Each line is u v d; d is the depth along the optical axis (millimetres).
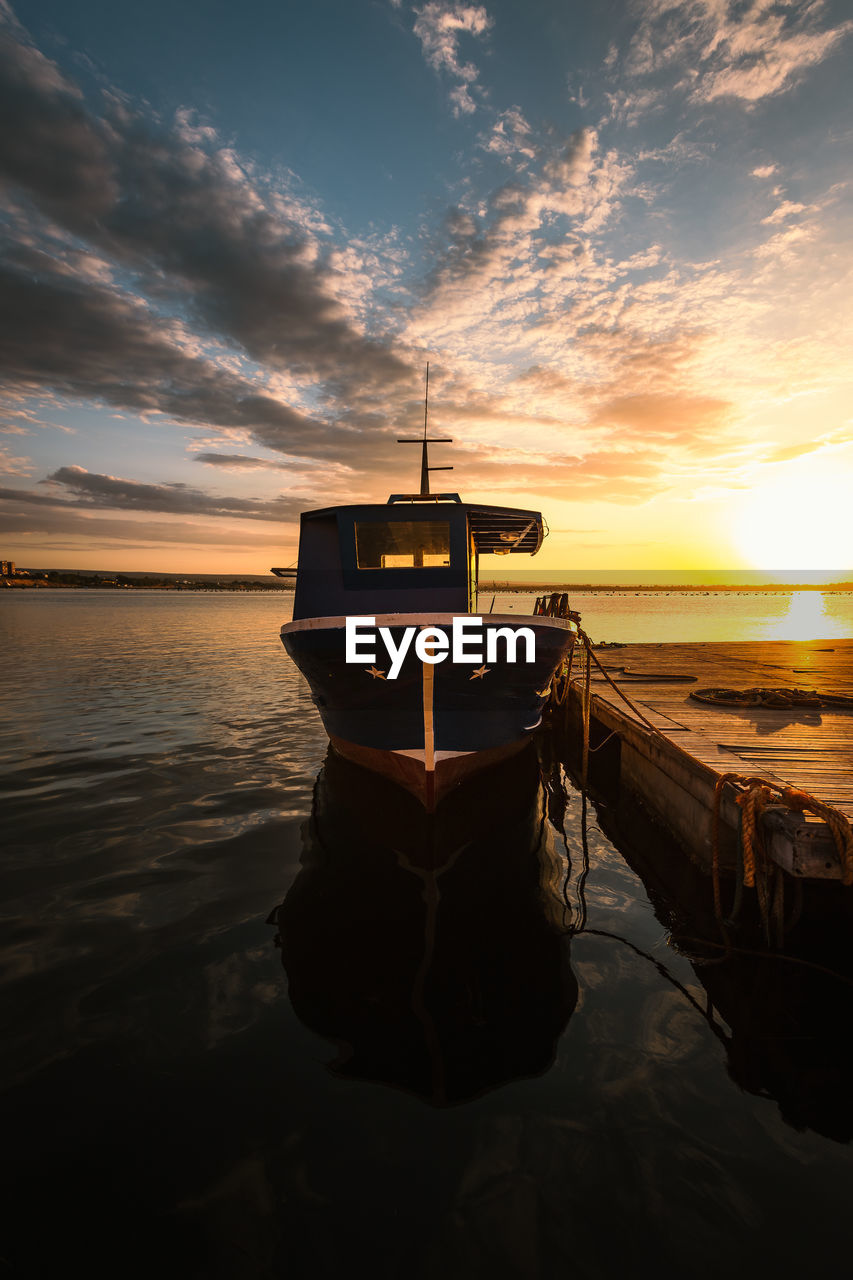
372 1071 3375
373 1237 2459
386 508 7965
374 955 4633
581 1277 2305
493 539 10812
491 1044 3643
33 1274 2301
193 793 8227
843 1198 2643
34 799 7852
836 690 11180
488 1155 2846
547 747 13266
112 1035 3578
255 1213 2549
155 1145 2861
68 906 5121
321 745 11016
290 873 5918
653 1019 3943
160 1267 2330
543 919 5371
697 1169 2785
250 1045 3549
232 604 102812
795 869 4320
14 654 25172
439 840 7215
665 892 6020
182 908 5156
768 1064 3527
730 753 6844
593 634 38594
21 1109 3037
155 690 16641
